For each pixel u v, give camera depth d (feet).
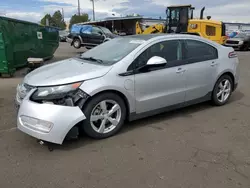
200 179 9.73
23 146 12.16
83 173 10.11
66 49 71.26
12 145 12.23
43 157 11.25
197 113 16.83
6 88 23.06
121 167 10.52
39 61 30.66
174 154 11.55
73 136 11.71
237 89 23.44
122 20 106.42
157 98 14.58
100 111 12.75
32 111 11.43
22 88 12.92
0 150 11.75
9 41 27.94
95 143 12.53
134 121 15.33
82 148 12.03
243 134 13.69
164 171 10.25
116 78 12.87
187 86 15.92
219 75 17.57
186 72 15.62
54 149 11.89
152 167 10.52
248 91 22.77
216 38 56.90
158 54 14.71
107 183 9.51
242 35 69.97
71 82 11.85
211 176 9.91
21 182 9.54
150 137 13.24
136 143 12.57
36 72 13.88
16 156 11.28
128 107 13.65
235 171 10.25
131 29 106.32
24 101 11.89
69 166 10.58
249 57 51.60
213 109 17.66
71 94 11.73
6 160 10.96
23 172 10.15
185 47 15.87
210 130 14.17
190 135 13.52
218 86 17.90
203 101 17.43
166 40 15.16
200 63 16.38
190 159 11.14
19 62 32.42
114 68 12.99
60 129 11.27
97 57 14.82
